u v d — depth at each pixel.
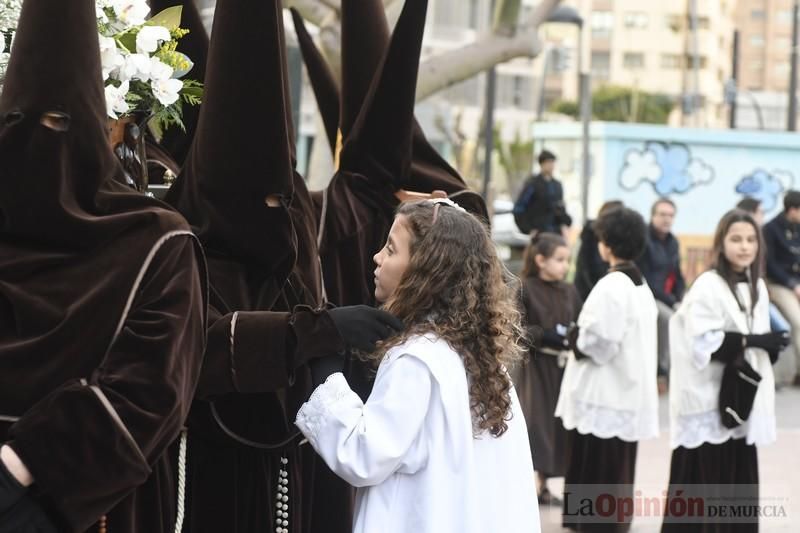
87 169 3.44
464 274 3.83
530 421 8.77
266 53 3.90
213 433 4.13
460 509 3.66
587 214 18.86
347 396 3.76
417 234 3.90
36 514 3.37
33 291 3.45
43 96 3.35
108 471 3.33
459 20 31.09
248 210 4.01
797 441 11.51
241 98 3.92
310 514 4.58
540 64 46.00
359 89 5.35
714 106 49.16
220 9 3.94
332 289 5.00
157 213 3.57
